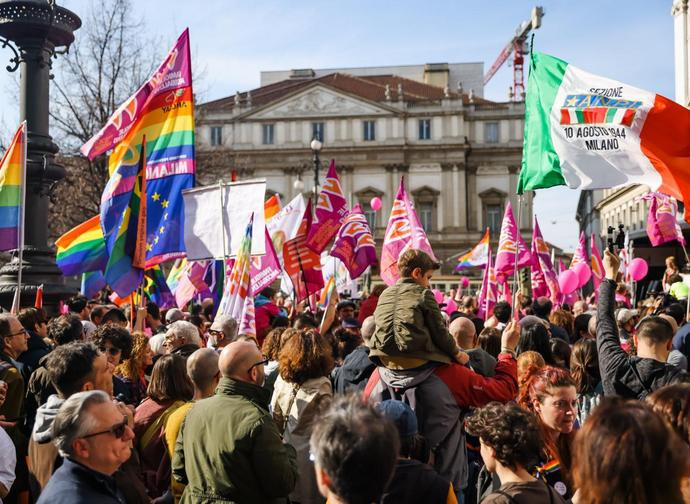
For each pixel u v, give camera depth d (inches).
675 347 277.1
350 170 2834.6
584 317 382.6
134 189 365.7
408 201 481.1
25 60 486.3
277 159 2834.6
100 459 133.4
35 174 474.6
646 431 90.7
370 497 93.9
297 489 197.3
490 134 2888.8
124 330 244.1
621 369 186.5
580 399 249.9
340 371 247.4
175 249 382.6
